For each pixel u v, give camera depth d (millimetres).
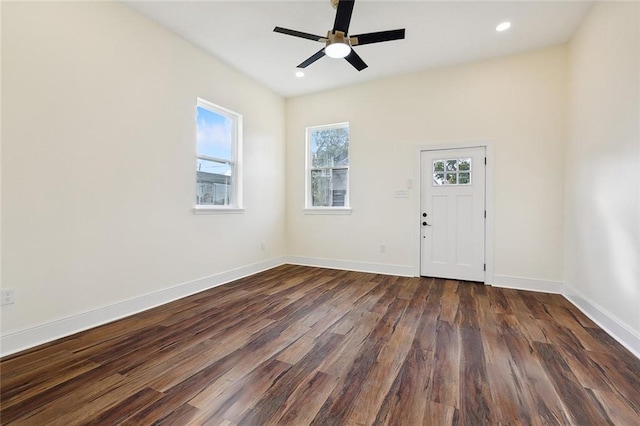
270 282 3992
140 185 2906
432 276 4219
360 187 4613
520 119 3666
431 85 4113
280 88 4738
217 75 3773
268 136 4762
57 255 2311
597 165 2672
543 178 3578
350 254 4723
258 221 4570
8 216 2057
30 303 2168
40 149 2203
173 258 3252
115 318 2697
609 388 1697
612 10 2416
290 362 1989
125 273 2787
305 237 5078
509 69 3703
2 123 2018
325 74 4234
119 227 2732
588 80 2857
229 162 4102
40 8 2188
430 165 4176
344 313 2877
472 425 1411
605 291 2514
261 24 3062
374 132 4496
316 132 5055
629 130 2189
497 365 1945
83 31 2443
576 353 2098
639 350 2049
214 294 3465
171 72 3197
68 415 1475
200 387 1710
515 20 2973
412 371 1880
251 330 2492
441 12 2832
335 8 2736
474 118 3891
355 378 1805
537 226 3619
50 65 2250
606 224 2508
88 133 2490
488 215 3846
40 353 2076
